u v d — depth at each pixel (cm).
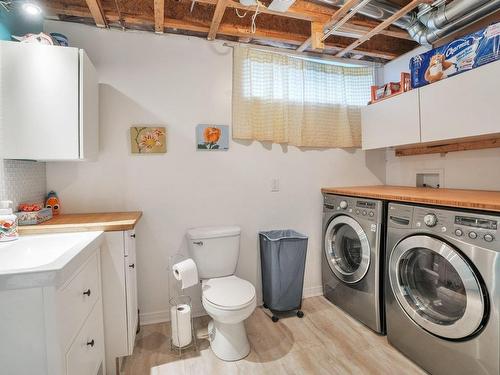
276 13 192
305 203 263
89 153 175
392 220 181
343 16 195
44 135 156
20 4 153
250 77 235
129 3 201
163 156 221
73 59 160
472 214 136
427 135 203
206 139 229
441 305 160
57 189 200
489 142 202
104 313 159
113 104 210
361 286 211
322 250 261
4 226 138
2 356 92
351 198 221
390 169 292
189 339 190
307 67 255
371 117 254
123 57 211
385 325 199
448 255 143
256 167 246
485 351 129
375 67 285
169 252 224
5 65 150
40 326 93
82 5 191
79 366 116
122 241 159
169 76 220
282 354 181
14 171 160
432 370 157
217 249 212
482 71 168
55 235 147
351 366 169
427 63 205
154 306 222
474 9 176
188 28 213
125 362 175
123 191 213
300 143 254
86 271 130
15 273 89
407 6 180
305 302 254
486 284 129
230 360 176
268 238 226
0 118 149
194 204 229
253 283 249
